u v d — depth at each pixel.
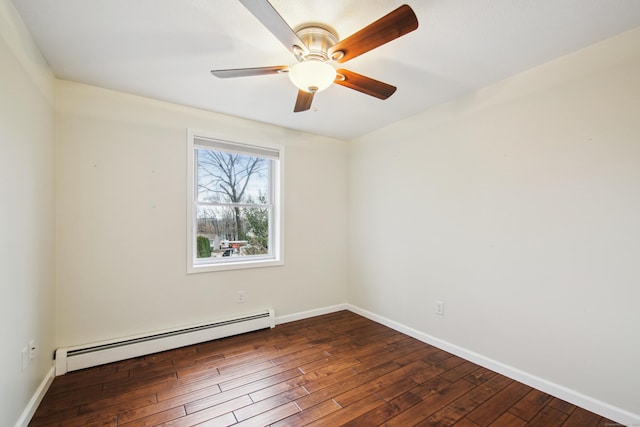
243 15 1.51
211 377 2.15
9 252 1.45
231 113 2.91
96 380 2.08
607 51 1.74
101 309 2.37
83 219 2.31
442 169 2.68
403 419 1.71
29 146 1.70
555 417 1.74
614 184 1.72
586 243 1.83
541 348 2.02
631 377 1.66
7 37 1.39
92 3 1.43
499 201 2.26
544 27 1.62
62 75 2.16
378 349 2.65
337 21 1.57
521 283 2.12
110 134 2.41
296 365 2.34
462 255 2.51
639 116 1.64
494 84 2.28
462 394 1.96
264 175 3.34
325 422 1.68
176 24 1.59
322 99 2.57
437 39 1.72
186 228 2.73
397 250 3.15
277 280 3.29
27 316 1.68
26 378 1.65
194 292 2.78
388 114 2.93
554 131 1.96
